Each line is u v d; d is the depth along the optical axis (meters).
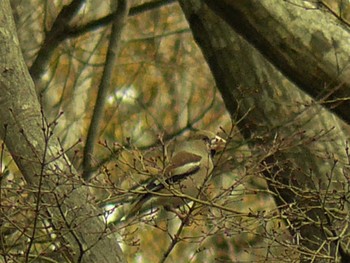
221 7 12.47
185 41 24.64
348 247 12.30
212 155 14.70
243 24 12.45
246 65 13.72
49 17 21.02
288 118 13.53
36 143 11.34
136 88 23.53
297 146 13.03
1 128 11.41
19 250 12.20
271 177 12.49
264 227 12.19
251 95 13.67
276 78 13.63
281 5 12.33
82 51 22.38
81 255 11.16
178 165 13.90
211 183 13.48
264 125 13.58
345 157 13.44
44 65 18.16
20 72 11.52
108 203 13.53
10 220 11.04
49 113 19.58
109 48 17.91
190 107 23.53
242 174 14.02
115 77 23.36
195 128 22.88
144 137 22.64
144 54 24.08
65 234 11.27
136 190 12.30
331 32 12.30
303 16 12.32
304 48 12.30
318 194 12.20
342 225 12.21
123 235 13.08
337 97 12.42
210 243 18.75
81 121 21.48
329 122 13.59
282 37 12.32
